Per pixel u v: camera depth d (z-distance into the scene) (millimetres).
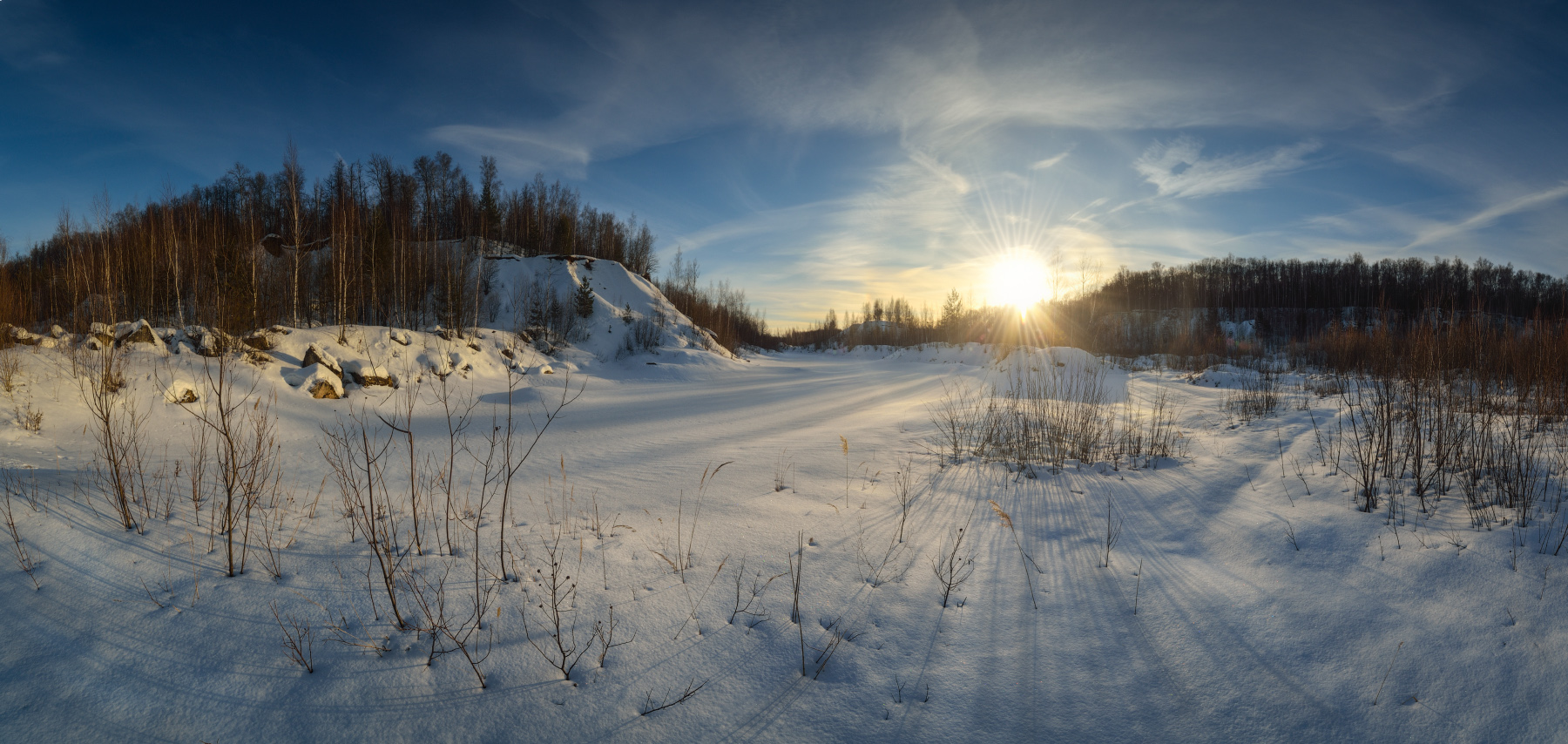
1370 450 5492
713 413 14039
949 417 11375
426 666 2801
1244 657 2875
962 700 2627
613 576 3734
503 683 2691
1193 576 3746
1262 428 8297
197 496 4785
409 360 17453
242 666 2781
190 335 13180
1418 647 2795
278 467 6766
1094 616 3312
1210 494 5391
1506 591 3102
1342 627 3018
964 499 5621
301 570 3730
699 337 39844
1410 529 3969
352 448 8570
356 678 2707
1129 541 4406
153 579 3510
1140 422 9789
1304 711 2496
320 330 16672
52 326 11352
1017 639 3092
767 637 3088
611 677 2748
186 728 2400
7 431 7102
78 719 2420
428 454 8234
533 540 4332
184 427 8812
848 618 3297
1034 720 2498
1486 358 7359
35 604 3168
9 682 2592
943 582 3732
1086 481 6227
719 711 2551
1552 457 4938
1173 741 2369
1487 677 2564
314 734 2385
